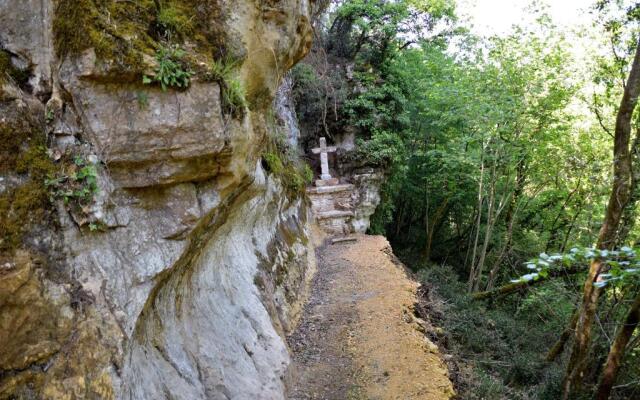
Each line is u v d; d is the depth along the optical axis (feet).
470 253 63.62
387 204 55.83
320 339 21.31
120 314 7.47
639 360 29.78
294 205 34.22
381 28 48.49
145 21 7.59
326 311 24.77
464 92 40.40
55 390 6.34
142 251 8.03
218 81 8.14
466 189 56.08
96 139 7.27
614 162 24.64
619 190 24.18
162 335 10.31
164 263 8.43
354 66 51.01
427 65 51.34
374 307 24.80
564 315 36.81
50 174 6.77
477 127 41.50
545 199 51.67
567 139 41.32
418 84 53.36
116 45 7.04
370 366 18.84
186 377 10.50
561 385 26.53
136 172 7.79
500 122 39.52
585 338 25.26
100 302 7.17
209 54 8.64
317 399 16.31
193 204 8.59
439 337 25.07
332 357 19.63
